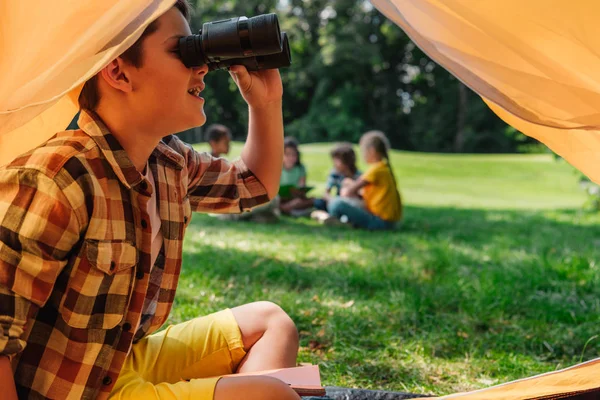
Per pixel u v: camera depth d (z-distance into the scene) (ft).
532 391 6.15
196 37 5.57
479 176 53.11
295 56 111.75
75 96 5.91
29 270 5.00
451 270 16.40
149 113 5.63
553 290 14.69
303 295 13.56
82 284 5.29
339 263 17.02
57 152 5.25
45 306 5.35
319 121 107.14
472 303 12.99
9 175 5.13
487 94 6.30
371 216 25.34
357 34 107.55
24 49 5.23
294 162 29.37
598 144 6.83
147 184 5.54
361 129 106.01
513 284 14.55
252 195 7.20
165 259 6.10
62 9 5.12
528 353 10.84
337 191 28.17
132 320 5.53
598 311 12.91
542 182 51.42
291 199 28.02
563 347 11.09
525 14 5.76
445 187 48.29
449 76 112.98
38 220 5.03
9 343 4.86
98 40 5.13
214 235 21.27
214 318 6.91
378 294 13.70
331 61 105.60
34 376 5.29
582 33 5.70
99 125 5.49
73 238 5.20
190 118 5.75
